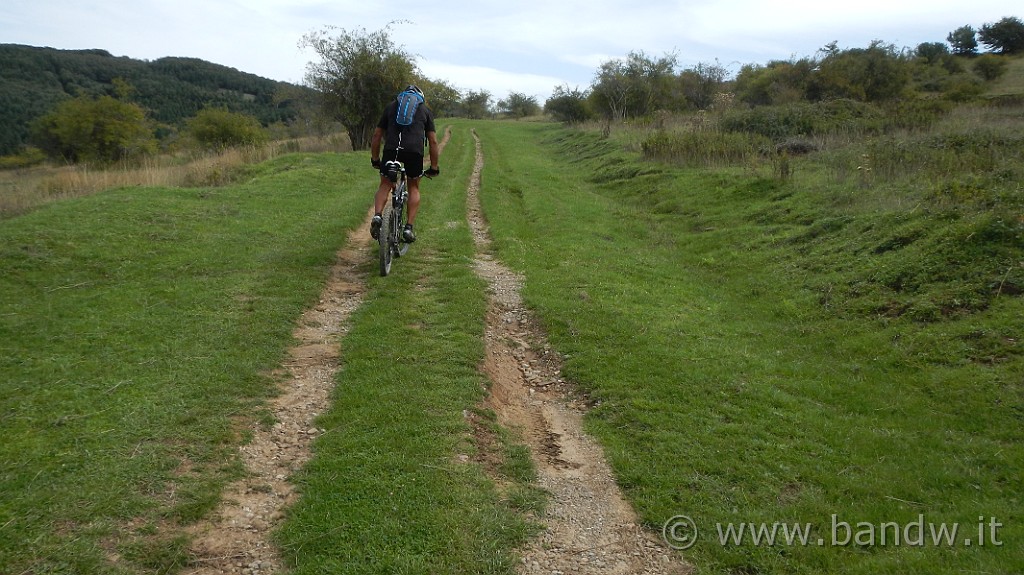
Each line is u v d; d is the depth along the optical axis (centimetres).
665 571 330
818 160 1519
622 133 2766
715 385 565
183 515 328
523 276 877
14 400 415
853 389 591
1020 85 3475
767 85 3200
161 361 495
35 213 933
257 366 509
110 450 371
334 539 320
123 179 1569
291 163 1889
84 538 300
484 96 7644
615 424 488
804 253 976
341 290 741
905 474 444
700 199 1430
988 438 496
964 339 628
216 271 748
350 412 452
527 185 1789
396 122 736
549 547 339
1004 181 940
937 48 4653
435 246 963
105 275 700
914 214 912
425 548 320
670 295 864
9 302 596
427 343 583
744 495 400
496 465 413
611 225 1299
